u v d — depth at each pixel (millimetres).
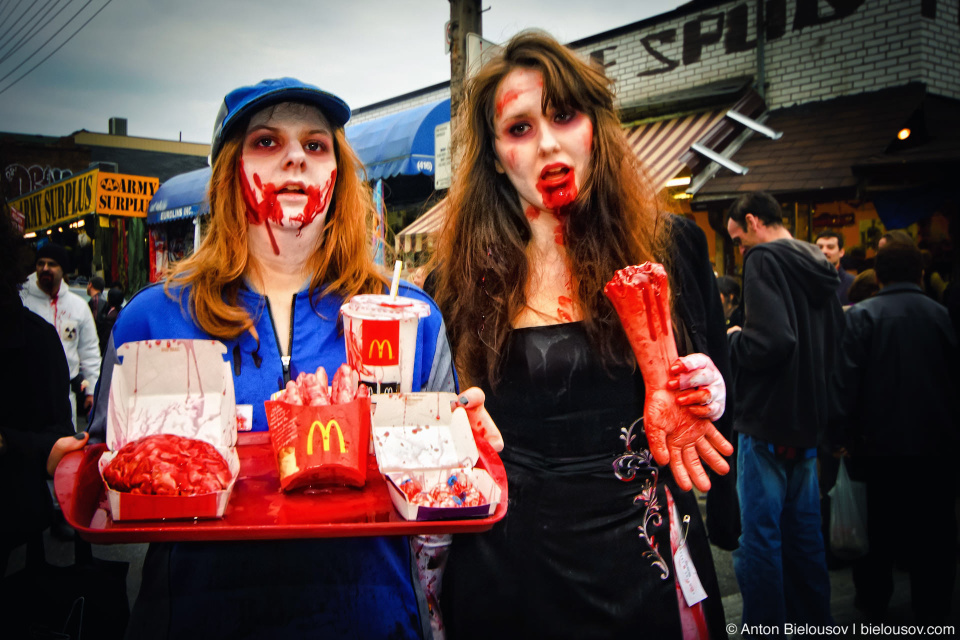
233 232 1154
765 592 2350
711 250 6199
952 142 5340
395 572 1119
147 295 1146
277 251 1176
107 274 10977
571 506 1337
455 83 3973
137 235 10922
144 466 908
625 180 1547
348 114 1214
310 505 1010
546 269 1533
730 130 6109
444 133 4098
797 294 2389
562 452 1376
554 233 1539
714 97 6387
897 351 2625
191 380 1017
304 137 1173
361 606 1070
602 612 1297
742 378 2447
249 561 1043
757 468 2389
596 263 1444
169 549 1046
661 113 6832
